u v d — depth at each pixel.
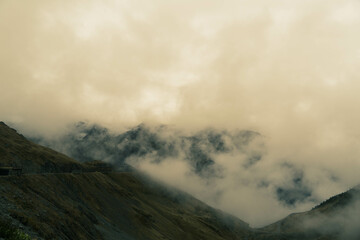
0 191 54.53
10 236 32.62
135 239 127.62
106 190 179.75
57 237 51.75
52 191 88.44
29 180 80.12
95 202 133.62
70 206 88.44
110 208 147.88
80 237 67.50
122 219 146.88
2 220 38.03
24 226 43.41
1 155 121.06
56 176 115.81
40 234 45.38
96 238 80.62
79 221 80.44
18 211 48.50
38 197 71.31
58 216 66.12
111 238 95.50
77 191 122.56
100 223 105.56
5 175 72.50
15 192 59.78
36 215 54.09
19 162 124.56
